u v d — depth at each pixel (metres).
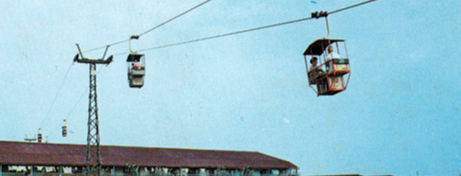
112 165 65.44
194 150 77.44
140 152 72.44
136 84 32.16
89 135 51.06
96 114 50.62
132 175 63.72
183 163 69.62
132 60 32.69
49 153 65.75
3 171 59.97
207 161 72.06
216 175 68.69
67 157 65.31
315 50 25.17
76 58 47.28
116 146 73.56
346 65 22.98
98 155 51.44
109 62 48.81
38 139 79.94
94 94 49.19
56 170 62.91
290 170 74.19
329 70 23.12
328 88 23.00
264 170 72.75
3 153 62.75
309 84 24.64
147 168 67.81
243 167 70.44
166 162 69.19
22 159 61.66
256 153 80.06
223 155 76.44
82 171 64.31
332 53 23.20
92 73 48.38
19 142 68.25
